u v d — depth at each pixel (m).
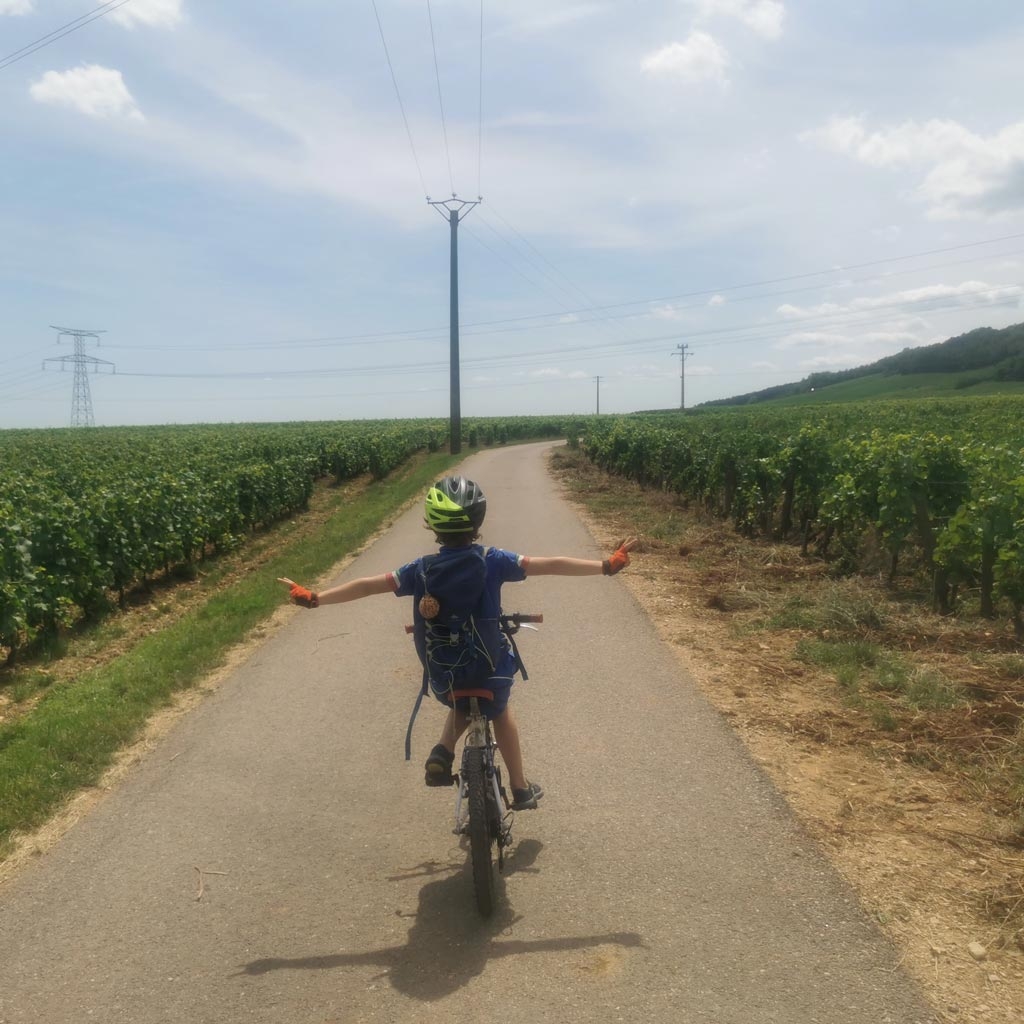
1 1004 3.09
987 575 7.90
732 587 9.70
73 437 51.44
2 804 4.57
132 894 3.80
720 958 3.21
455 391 40.53
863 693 6.06
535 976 3.16
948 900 3.54
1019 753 4.91
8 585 7.59
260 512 16.77
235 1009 3.04
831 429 19.66
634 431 28.61
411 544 13.85
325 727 5.79
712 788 4.63
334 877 3.92
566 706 5.97
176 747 5.48
